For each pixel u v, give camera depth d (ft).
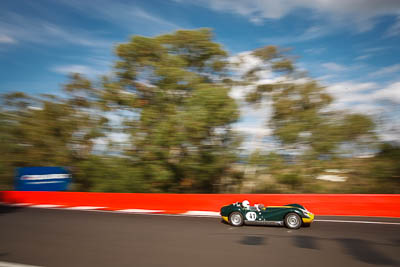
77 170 65.36
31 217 34.63
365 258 18.70
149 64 58.03
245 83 61.26
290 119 54.13
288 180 51.37
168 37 59.47
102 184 58.95
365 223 29.09
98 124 62.18
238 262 18.10
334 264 17.62
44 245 22.43
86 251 20.72
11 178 66.03
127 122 58.75
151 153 55.11
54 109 65.72
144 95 60.95
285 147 53.36
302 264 17.66
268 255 19.44
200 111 48.73
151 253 20.10
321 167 50.29
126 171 57.82
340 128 49.90
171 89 57.00
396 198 32.60
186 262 18.17
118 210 39.22
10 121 65.77
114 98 59.52
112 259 18.88
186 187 59.88
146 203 39.75
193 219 32.58
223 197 37.04
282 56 58.70
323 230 26.45
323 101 53.31
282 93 56.70
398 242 22.25
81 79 63.67
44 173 53.21
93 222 31.32
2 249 21.52
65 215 35.78
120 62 59.77
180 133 49.90
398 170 45.85
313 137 51.44
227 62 62.59
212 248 21.17
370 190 48.34
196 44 59.57
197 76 57.72
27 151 66.39
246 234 25.31
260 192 56.08
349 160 49.88
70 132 65.57
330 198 34.42
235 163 55.83
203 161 54.13
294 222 27.17
